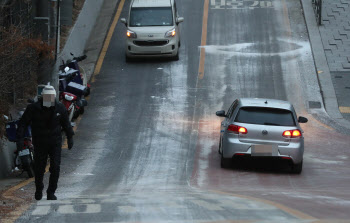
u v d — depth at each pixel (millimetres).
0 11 46125
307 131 57125
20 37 43531
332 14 95438
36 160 24859
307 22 92938
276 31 90625
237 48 84438
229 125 39219
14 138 39281
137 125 56906
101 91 69188
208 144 50125
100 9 100625
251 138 38375
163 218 20438
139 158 45125
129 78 74000
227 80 73188
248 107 39406
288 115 39062
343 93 70500
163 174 39062
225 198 26531
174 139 51875
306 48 84438
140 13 81688
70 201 25750
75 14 86750
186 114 61125
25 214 22172
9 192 31812
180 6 100438
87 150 48156
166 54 79375
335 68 78062
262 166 41750
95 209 22875
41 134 24359
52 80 49344
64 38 78125
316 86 72500
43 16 50438
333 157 46375
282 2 102312
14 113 49844
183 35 89125
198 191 31234
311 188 33250
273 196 27859
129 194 29781
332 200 26219
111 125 56906
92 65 78188
